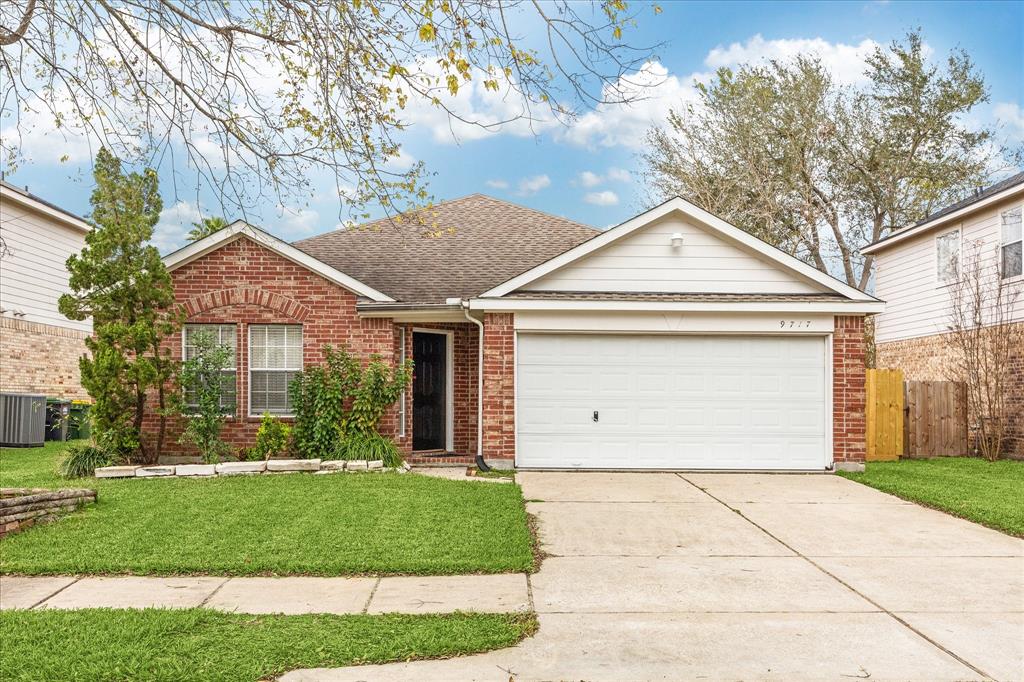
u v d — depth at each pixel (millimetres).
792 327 13828
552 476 13125
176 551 7680
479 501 10219
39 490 9273
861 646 5375
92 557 7434
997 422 16625
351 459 13188
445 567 7230
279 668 4828
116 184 12484
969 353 17453
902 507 10594
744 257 14242
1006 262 17328
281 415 14250
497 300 13664
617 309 13703
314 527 8695
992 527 9352
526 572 7230
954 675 4875
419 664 4996
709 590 6707
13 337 19641
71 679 4617
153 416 13805
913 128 28094
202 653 5047
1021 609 6227
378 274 16141
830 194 29547
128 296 12695
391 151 7422
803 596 6543
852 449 13812
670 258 14289
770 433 13961
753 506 10539
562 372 14062
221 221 15523
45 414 18172
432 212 8219
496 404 13836
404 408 14594
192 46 7184
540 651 5242
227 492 10617
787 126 28250
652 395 14023
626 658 5125
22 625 5523
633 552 8023
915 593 6648
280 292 14156
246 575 7109
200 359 13367
